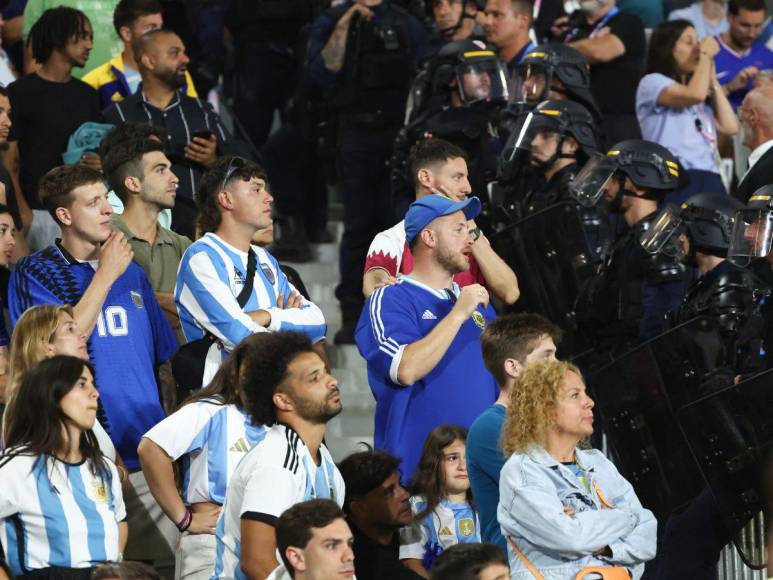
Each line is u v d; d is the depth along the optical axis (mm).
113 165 24828
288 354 17031
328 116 34594
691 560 22422
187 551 20141
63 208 22812
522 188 27766
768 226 22984
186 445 19922
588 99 29250
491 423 19203
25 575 18531
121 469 21000
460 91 29016
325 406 17047
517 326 19531
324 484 17344
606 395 23703
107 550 18922
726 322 22656
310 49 34531
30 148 31234
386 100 33594
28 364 20391
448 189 24109
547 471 17812
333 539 15883
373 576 20000
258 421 17125
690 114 34312
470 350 21797
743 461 21188
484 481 19203
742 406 21219
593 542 17453
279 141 36375
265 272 22281
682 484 22922
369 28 33688
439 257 21703
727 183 37250
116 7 32625
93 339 22547
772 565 20547
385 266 24188
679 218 24375
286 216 36219
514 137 27391
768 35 39844
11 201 28672
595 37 35906
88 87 31984
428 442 21172
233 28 38500
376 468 20078
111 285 22453
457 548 16906
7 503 18484
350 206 33625
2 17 37844
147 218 25031
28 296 22703
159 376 23453
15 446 18797
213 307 21359
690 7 40312
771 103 29891
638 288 24625
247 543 16469
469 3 34531
